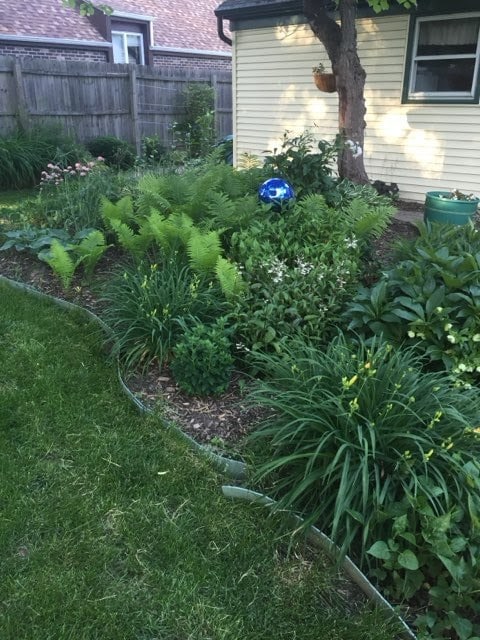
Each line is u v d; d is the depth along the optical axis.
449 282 3.10
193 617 1.98
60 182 6.81
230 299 3.48
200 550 2.26
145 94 12.98
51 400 3.12
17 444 2.79
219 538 2.31
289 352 2.95
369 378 2.44
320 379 2.56
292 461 2.44
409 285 3.18
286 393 2.56
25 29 13.04
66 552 2.19
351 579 2.15
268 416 2.93
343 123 6.51
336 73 6.37
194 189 4.93
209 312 3.57
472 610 2.03
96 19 14.78
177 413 3.01
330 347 2.86
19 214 6.12
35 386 3.23
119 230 4.24
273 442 2.47
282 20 9.05
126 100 12.59
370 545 2.19
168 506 2.46
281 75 9.42
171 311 3.43
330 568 2.18
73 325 4.03
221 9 9.57
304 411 2.46
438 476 2.16
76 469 2.63
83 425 2.94
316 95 9.06
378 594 2.04
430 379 2.61
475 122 7.50
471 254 3.37
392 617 1.98
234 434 2.84
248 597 2.08
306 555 2.24
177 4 19.12
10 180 9.50
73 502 2.43
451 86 7.67
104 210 4.86
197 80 14.11
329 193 5.14
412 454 2.26
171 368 3.23
